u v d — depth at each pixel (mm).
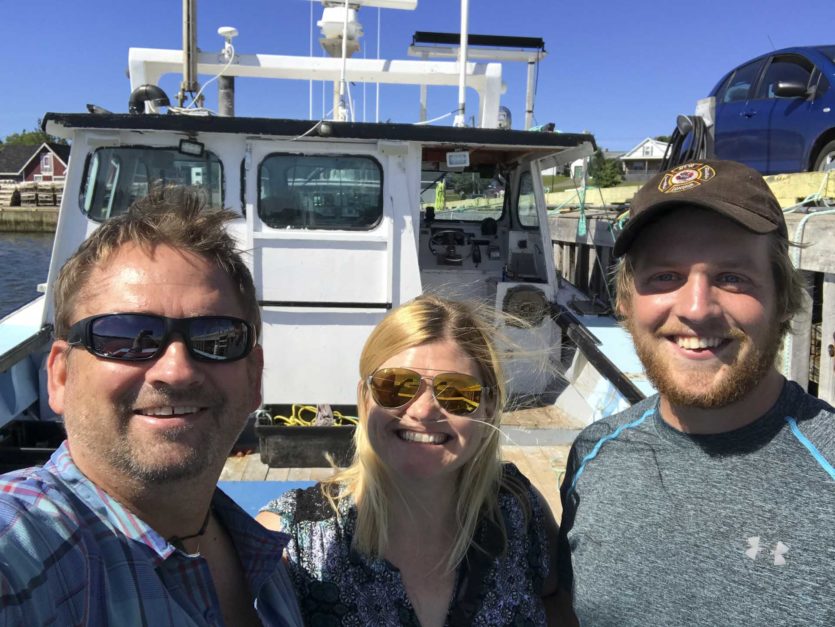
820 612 527
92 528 466
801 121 2518
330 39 2100
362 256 1748
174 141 1676
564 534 719
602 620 632
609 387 1649
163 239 510
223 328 521
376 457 683
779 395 607
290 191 1727
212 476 534
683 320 595
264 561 589
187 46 1797
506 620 674
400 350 682
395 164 1732
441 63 2092
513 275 2191
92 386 488
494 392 720
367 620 651
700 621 575
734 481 594
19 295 6871
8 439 1710
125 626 454
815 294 1854
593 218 2971
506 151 2125
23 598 396
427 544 687
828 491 550
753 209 578
